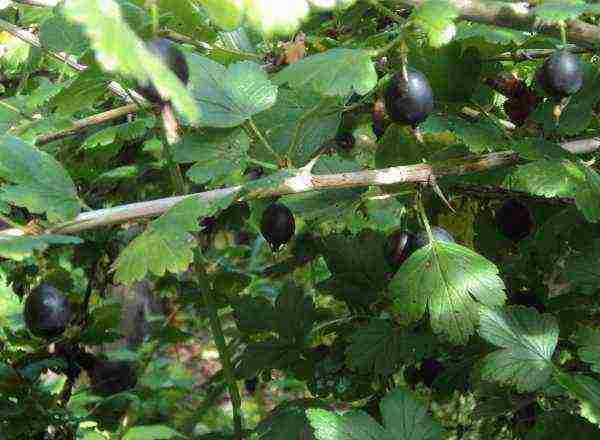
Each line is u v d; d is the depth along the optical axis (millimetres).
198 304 429
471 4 228
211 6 150
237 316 326
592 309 321
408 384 366
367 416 241
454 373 319
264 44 339
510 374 249
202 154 254
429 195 333
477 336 309
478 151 276
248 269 513
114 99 415
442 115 286
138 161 463
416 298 251
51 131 300
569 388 238
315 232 426
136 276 209
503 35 276
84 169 434
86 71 220
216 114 252
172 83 145
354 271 323
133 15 191
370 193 320
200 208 221
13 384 321
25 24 381
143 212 225
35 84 402
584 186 250
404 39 231
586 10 228
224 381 403
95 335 363
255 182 231
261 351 325
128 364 425
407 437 239
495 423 370
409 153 313
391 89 243
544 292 319
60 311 257
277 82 231
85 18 138
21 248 200
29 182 224
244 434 321
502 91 310
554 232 317
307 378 332
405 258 287
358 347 299
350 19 341
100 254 428
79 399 393
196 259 314
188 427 396
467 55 284
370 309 329
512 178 330
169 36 253
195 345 1049
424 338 300
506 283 321
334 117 287
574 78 252
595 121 312
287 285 331
